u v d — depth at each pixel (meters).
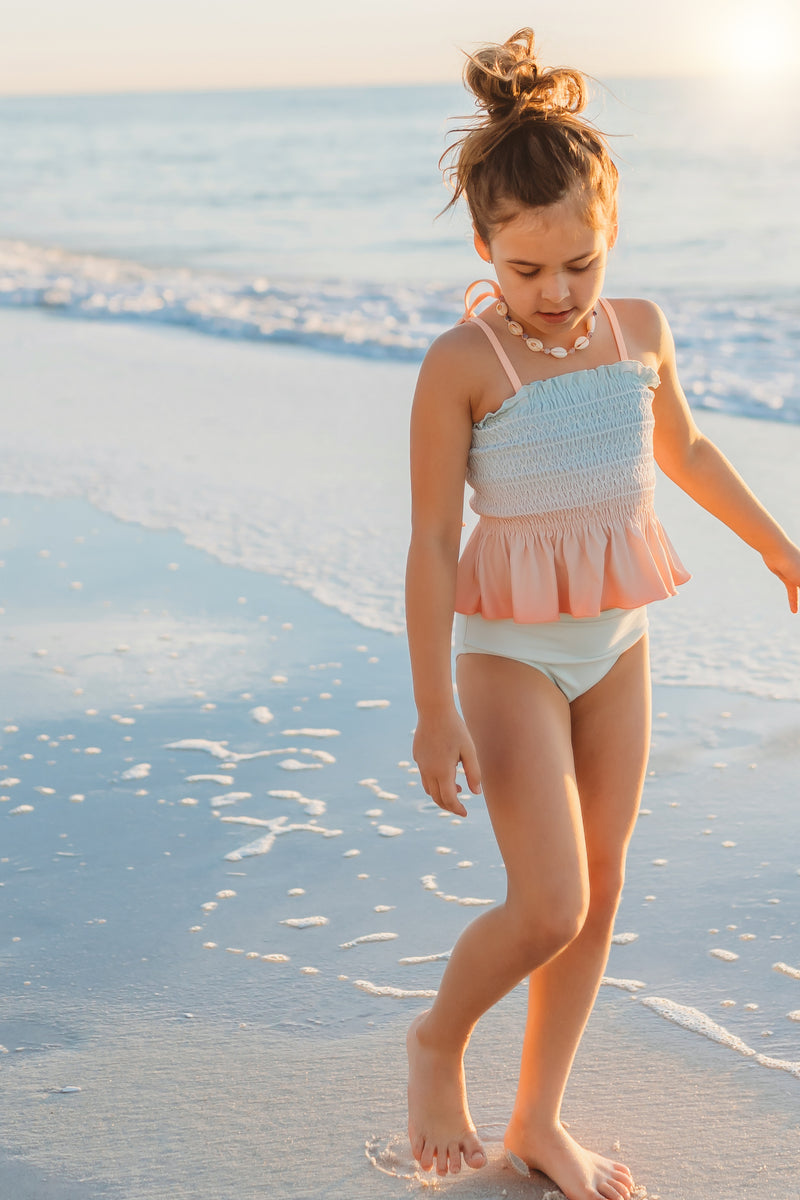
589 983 2.15
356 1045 2.49
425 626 2.15
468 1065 2.44
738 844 3.24
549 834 2.01
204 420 8.03
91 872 3.21
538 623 2.16
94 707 4.16
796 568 2.44
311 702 4.18
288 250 20.27
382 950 2.83
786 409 7.89
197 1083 2.39
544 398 2.13
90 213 27.98
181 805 3.55
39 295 14.07
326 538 5.75
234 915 3.00
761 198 23.73
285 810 3.51
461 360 2.14
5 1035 2.55
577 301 2.06
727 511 2.46
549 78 2.05
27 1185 2.12
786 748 3.74
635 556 2.18
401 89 183.00
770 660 4.36
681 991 2.65
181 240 22.17
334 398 8.62
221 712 4.12
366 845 3.32
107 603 5.05
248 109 106.56
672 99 71.06
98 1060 2.46
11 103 170.75
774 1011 2.56
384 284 15.57
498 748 2.11
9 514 6.17
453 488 2.18
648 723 2.28
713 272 15.53
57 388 9.11
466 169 2.07
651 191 25.52
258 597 5.09
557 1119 2.16
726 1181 2.11
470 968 2.08
